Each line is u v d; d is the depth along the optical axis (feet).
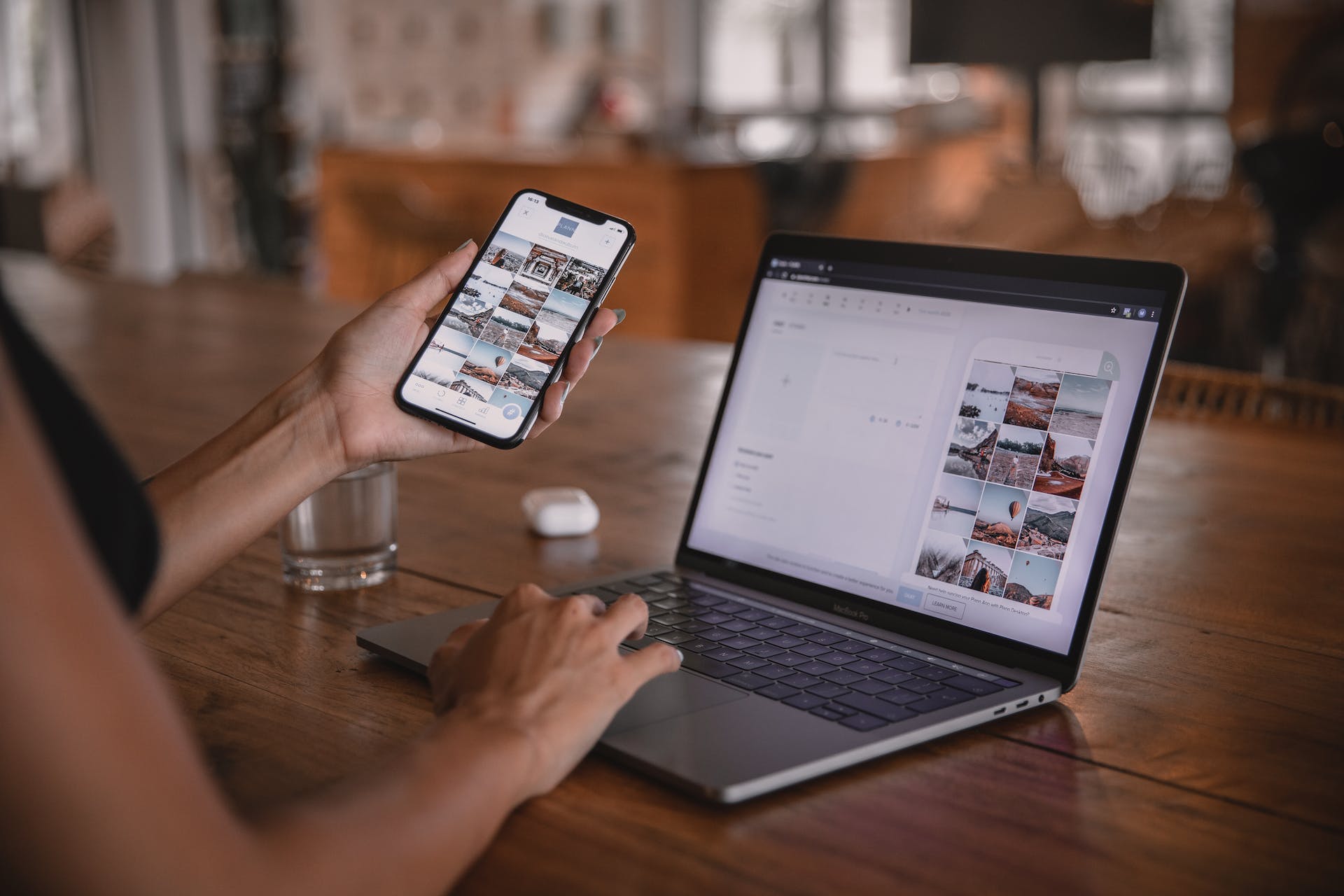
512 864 1.97
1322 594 3.30
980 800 2.17
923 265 3.03
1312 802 2.17
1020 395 2.78
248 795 2.21
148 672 1.36
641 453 4.91
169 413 5.51
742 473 3.22
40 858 1.25
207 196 24.80
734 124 25.86
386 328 2.87
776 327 3.26
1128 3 18.07
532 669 2.10
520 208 3.12
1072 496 2.65
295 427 2.81
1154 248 14.06
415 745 1.92
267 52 24.81
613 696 2.12
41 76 22.86
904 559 2.86
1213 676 2.75
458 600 3.28
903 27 25.70
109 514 1.65
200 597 3.29
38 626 1.23
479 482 4.52
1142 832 2.06
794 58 27.27
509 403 2.90
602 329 2.93
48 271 9.74
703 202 16.81
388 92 28.09
